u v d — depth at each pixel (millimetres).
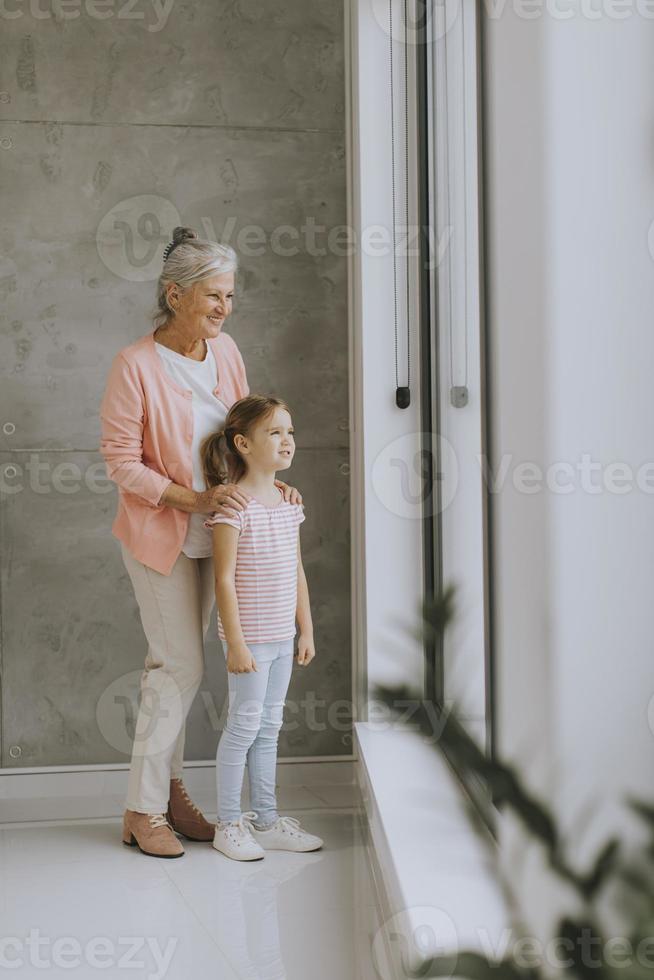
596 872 357
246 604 2486
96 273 2998
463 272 2105
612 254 986
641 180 971
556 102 992
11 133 2957
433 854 1449
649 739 1007
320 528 3084
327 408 3082
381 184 2686
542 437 1033
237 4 3018
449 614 454
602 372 998
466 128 2020
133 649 3047
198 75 3012
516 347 1172
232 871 2365
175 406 2555
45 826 2746
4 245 2963
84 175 2984
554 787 923
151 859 2473
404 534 2701
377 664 2676
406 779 1997
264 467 2520
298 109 3041
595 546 1013
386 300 2693
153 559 2549
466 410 2090
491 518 1354
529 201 1077
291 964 1827
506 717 1253
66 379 3000
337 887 2240
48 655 3016
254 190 3039
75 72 2973
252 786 2586
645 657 1010
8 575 2996
